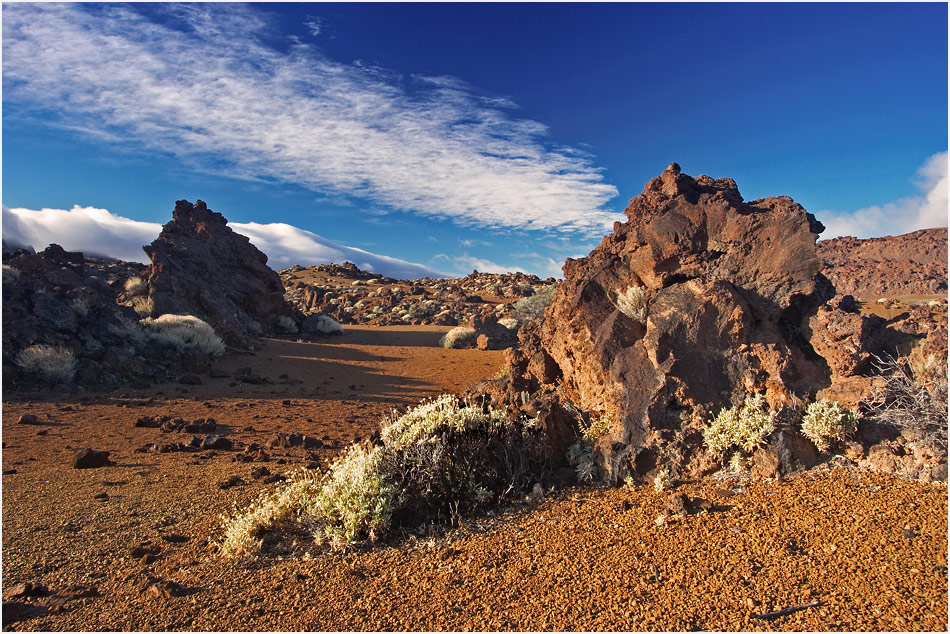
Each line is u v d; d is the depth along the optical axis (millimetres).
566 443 7285
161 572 5199
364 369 24547
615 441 6738
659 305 7543
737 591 4207
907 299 74500
